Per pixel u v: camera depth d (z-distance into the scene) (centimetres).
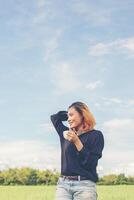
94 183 348
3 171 2216
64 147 352
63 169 351
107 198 1027
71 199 349
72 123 352
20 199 1032
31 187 1588
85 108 352
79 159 346
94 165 347
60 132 367
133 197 1047
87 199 344
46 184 2208
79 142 340
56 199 352
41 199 1026
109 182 2153
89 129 352
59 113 374
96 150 347
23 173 2183
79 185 345
